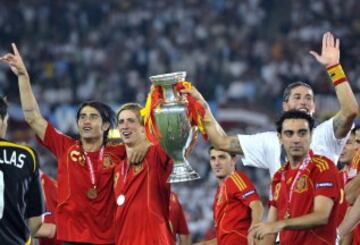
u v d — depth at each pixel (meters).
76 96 63.28
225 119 54.88
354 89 62.78
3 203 14.98
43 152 49.12
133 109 16.67
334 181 14.96
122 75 65.62
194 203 42.88
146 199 16.52
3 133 15.30
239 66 65.50
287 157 15.70
